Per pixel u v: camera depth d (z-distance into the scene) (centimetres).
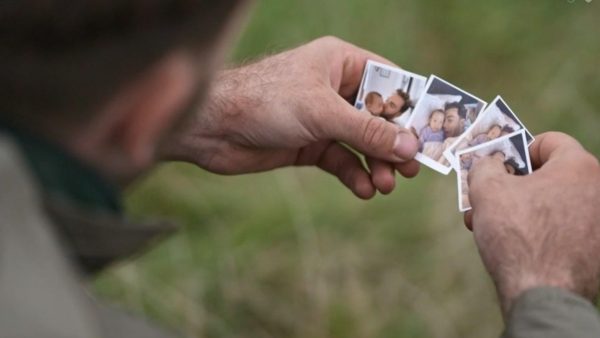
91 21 107
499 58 441
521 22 450
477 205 171
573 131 417
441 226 372
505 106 210
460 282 362
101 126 113
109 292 339
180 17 111
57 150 112
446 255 366
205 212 369
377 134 212
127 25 109
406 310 355
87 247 113
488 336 354
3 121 111
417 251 368
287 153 228
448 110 215
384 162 221
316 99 215
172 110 117
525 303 151
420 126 216
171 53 112
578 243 163
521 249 162
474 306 358
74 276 107
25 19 106
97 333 109
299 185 377
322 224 367
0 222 101
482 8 450
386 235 368
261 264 357
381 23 431
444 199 379
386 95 220
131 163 118
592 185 172
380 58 224
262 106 217
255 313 349
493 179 174
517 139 200
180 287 346
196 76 117
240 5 118
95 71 109
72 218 111
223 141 224
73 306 100
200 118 219
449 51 440
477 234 169
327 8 426
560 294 151
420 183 385
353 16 429
